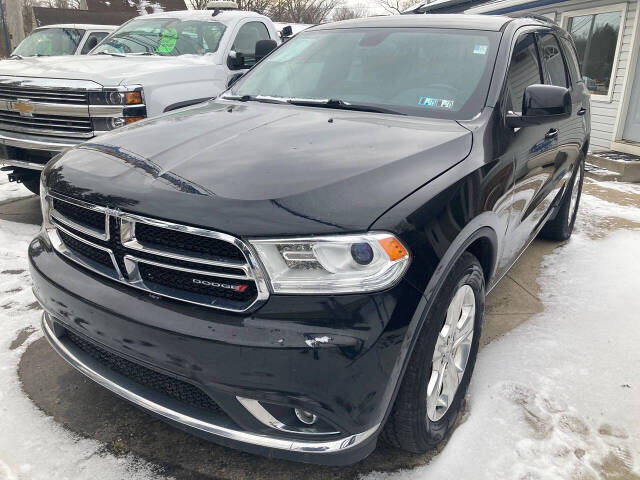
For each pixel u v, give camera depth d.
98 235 2.05
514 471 2.19
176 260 1.88
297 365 1.71
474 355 2.54
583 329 3.33
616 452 2.32
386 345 1.77
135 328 1.90
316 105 3.02
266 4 28.72
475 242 2.50
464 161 2.31
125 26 7.02
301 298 1.74
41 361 2.86
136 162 2.18
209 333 1.77
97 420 2.45
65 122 4.78
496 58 2.95
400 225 1.84
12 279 3.80
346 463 1.86
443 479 2.14
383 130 2.51
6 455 2.21
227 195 1.86
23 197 5.95
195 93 5.44
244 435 1.87
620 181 7.52
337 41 3.50
